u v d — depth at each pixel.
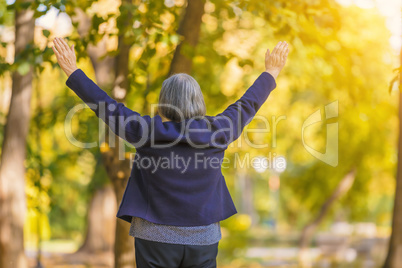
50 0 7.95
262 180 50.44
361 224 27.42
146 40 8.27
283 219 48.12
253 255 31.78
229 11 9.37
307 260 25.31
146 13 8.25
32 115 13.76
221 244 24.69
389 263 9.72
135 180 3.62
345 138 19.27
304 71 15.09
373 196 30.22
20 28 10.95
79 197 34.06
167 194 3.51
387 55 16.06
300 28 10.65
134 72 9.23
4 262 11.30
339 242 29.17
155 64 11.34
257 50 15.16
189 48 8.13
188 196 3.52
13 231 11.40
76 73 3.64
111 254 30.09
